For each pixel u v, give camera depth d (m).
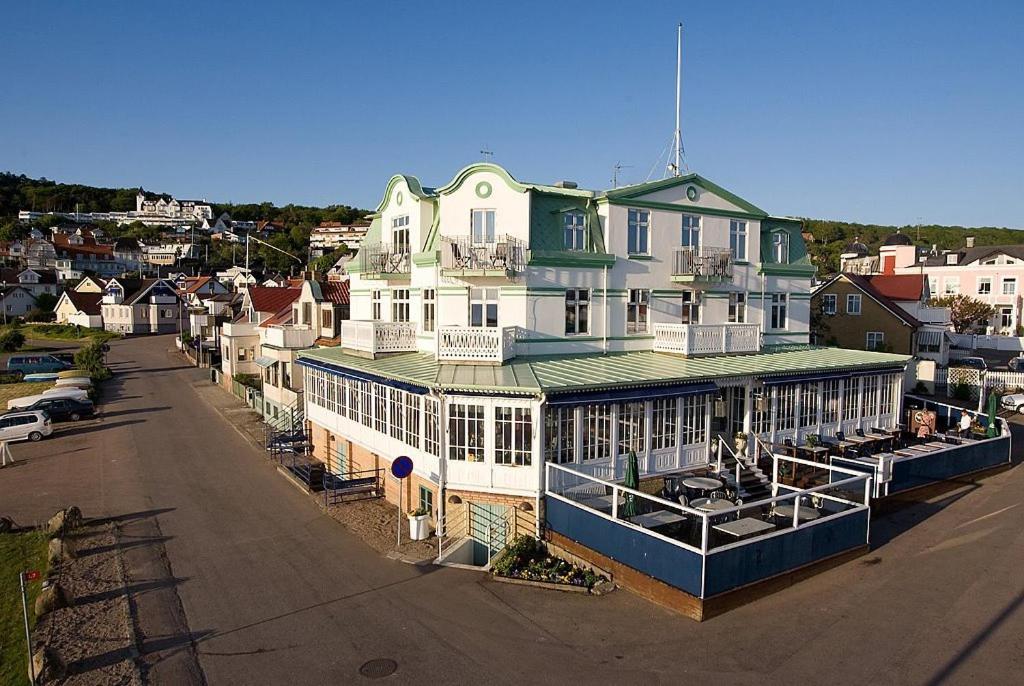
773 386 23.72
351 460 26.02
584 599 15.41
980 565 16.67
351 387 25.38
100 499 24.31
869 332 46.69
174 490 25.28
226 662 13.11
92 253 140.25
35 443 34.25
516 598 15.57
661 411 21.06
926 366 42.19
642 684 11.94
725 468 22.42
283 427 35.50
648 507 18.89
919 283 52.31
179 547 19.41
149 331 94.31
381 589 16.30
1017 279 66.81
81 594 16.34
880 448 25.33
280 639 13.96
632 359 23.59
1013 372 40.50
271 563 18.11
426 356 24.28
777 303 29.17
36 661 12.82
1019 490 22.80
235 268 125.69
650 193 24.88
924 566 16.67
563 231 23.67
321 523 21.19
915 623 13.83
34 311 99.38
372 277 26.86
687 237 26.14
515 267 22.31
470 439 19.39
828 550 16.45
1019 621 13.84
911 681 11.82
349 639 13.88
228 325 49.59
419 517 19.53
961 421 27.28
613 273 24.36
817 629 13.66
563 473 19.12
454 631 14.08
